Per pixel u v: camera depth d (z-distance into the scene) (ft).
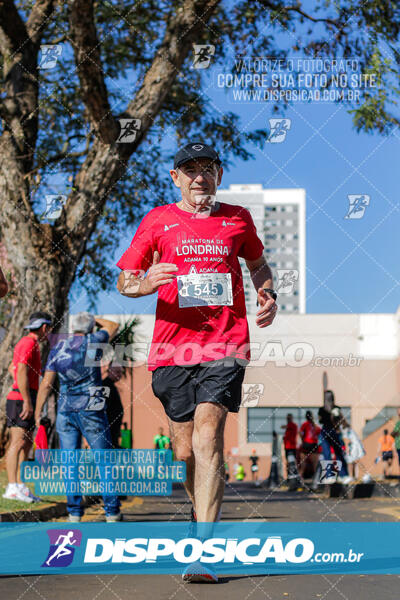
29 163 33.19
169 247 11.50
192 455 11.43
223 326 11.27
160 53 32.89
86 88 31.19
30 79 33.91
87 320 18.70
